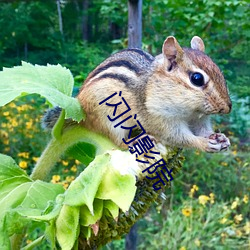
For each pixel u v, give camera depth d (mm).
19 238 111
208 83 140
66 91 113
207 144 136
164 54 147
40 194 106
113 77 137
